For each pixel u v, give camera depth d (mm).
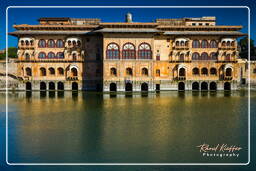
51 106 44156
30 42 76625
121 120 32188
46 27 76375
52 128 28234
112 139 23969
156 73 77000
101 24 71688
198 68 77375
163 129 27625
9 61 77812
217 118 33562
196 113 37094
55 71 76875
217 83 77438
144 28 73250
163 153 20406
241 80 86375
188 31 77250
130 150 21016
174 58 77000
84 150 21062
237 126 29109
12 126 29281
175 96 60344
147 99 54250
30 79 76688
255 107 42750
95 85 77375
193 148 21547
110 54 72750
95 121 31625
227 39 76688
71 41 76750
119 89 72750
